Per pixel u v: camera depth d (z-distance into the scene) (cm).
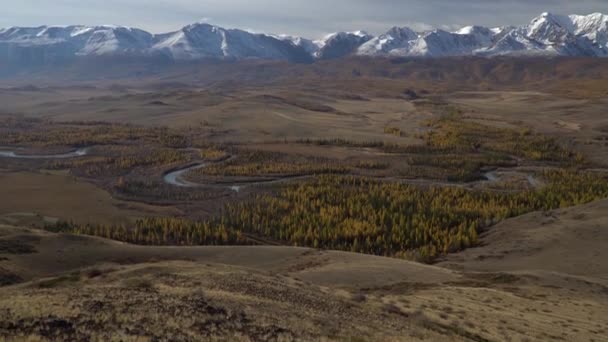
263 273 6806
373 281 7831
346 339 4175
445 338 4750
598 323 6153
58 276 7256
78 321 3903
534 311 6384
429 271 8719
